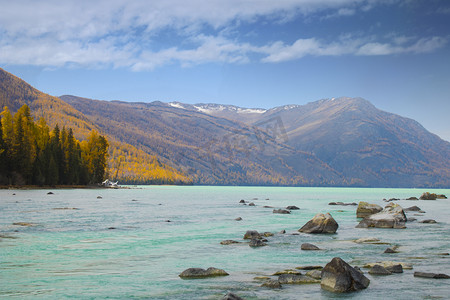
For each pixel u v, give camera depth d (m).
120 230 32.66
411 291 15.12
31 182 135.88
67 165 153.25
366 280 15.96
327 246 25.47
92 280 16.80
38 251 23.11
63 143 158.62
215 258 21.56
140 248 24.47
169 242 26.81
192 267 19.23
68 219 40.19
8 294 14.77
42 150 145.62
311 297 14.37
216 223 38.97
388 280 16.72
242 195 128.00
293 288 15.56
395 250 24.02
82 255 22.12
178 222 39.69
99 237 28.62
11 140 129.75
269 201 89.06
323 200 97.38
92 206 61.06
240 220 42.03
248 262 20.56
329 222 32.28
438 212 56.50
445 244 26.42
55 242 26.20
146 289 15.48
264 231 33.28
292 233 31.73
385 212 40.47
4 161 126.62
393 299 14.18
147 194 122.50
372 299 14.16
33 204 61.59
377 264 18.80
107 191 139.38
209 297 14.43
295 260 21.05
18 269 18.69
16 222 36.41
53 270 18.53
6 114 131.75
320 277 16.95
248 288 15.57
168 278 17.17
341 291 15.06
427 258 21.61
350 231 33.47
